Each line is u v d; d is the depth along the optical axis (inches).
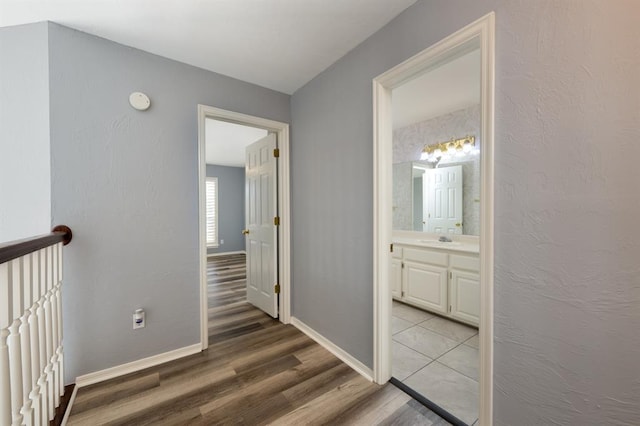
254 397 61.8
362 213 71.1
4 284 31.6
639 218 31.0
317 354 81.0
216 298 136.6
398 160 146.7
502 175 42.3
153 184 75.0
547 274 37.9
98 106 67.3
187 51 74.3
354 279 74.1
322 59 78.6
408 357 78.3
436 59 52.9
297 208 100.7
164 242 76.9
